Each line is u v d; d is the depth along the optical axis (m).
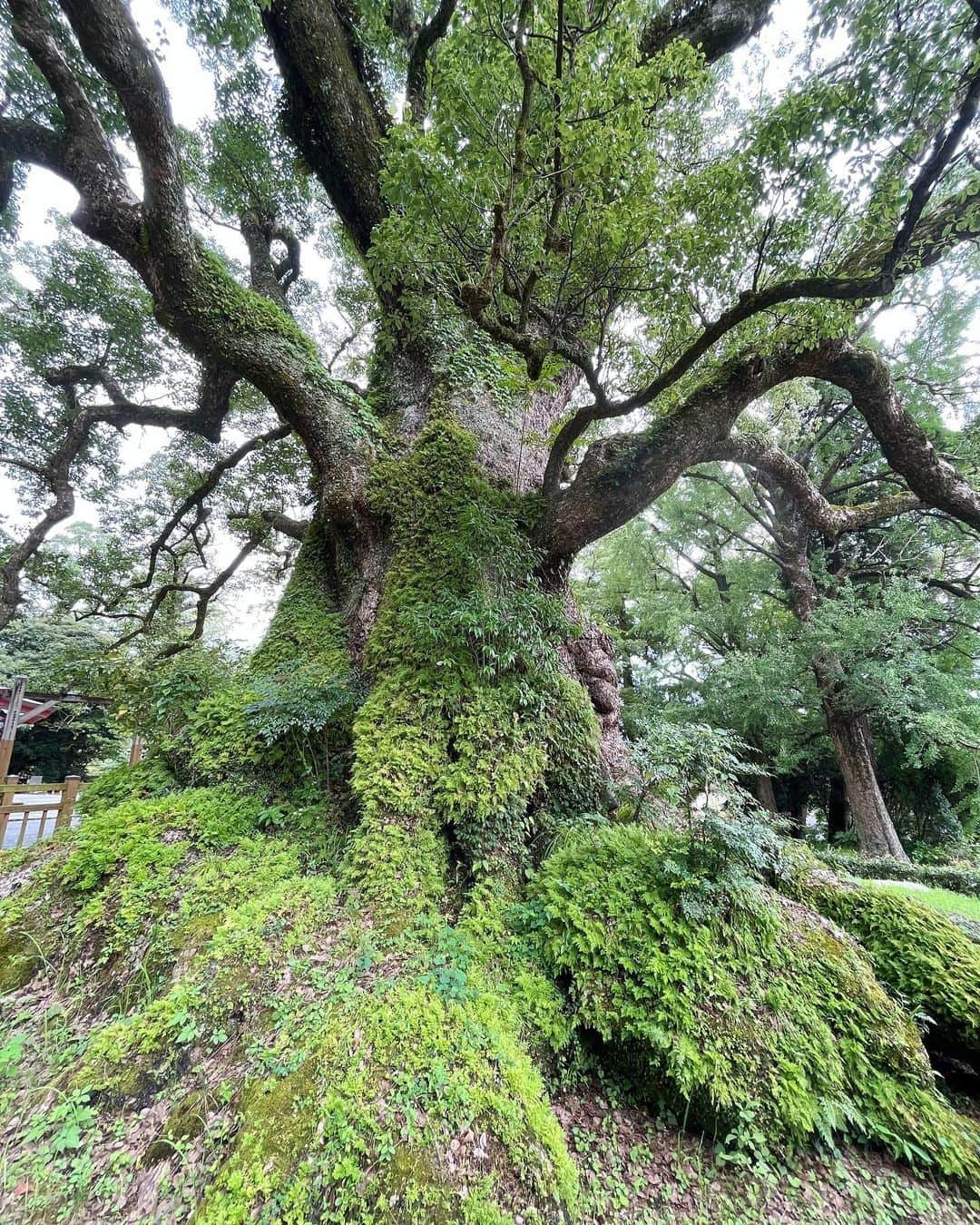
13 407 8.83
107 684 5.88
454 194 3.41
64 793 6.94
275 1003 2.44
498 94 3.33
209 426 8.89
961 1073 2.95
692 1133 2.49
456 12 5.46
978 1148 2.42
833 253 4.20
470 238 3.87
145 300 8.82
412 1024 2.28
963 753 9.14
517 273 4.14
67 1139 1.99
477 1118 1.98
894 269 3.51
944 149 3.12
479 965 2.86
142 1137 2.03
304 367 5.61
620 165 3.33
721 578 13.91
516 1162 1.90
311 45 6.14
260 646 5.69
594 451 5.37
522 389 5.11
